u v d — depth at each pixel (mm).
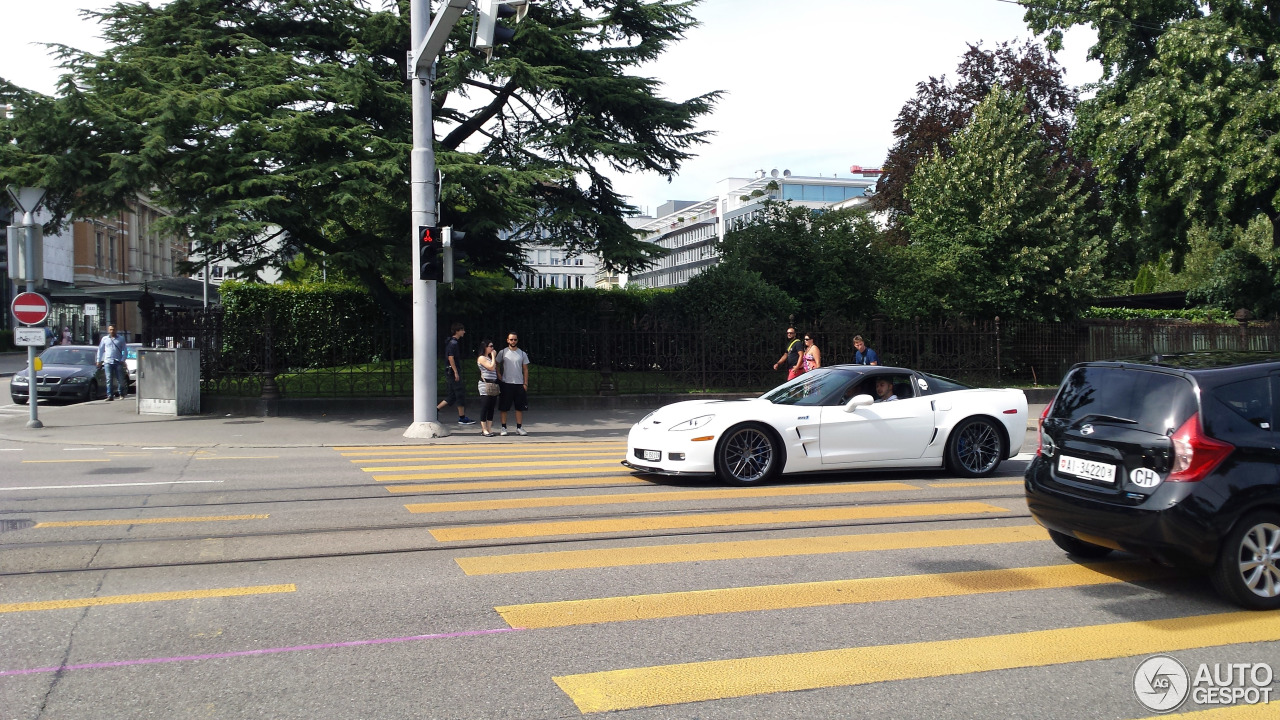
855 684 4230
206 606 5379
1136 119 24875
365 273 19938
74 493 9344
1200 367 5691
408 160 18016
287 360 24719
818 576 6137
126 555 6625
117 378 24125
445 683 4203
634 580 6000
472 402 19812
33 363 16641
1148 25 26547
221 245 18172
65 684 4160
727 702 4004
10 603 5422
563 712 3881
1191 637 4945
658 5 22828
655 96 22516
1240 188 23984
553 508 8539
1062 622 5188
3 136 16781
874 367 10820
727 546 6996
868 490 9711
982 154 26359
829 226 27297
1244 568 5363
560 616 5227
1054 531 6488
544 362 21594
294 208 16828
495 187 19250
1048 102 37688
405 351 21547
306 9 20094
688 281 25906
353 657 4539
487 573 6160
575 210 21750
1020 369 24172
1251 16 25656
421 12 15195
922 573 6246
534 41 20297
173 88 16797
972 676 4352
